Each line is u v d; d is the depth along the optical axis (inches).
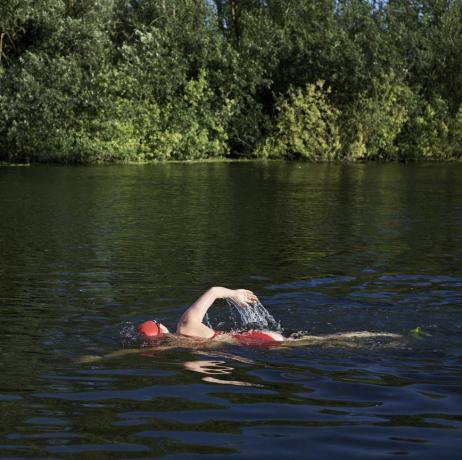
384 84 1328.7
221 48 1315.2
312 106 1307.8
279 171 1050.1
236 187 784.9
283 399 166.7
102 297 278.4
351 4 1412.4
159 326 225.8
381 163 1294.3
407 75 1406.3
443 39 1413.6
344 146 1348.4
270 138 1328.7
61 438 143.9
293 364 193.8
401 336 221.5
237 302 238.8
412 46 1374.3
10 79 1114.7
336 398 167.2
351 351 205.8
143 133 1211.2
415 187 804.0
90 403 163.9
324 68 1325.0
